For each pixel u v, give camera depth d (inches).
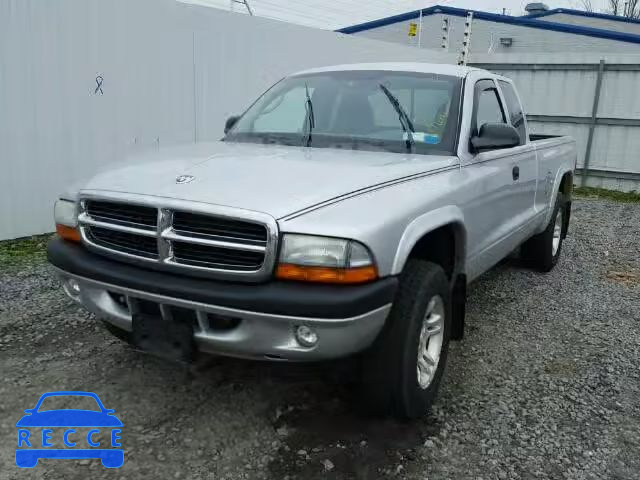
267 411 127.6
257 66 350.3
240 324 104.3
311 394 135.3
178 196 107.1
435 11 756.6
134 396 131.4
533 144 206.8
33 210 264.4
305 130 157.2
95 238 118.2
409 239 109.9
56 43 259.4
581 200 466.9
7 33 243.3
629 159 510.9
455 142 147.2
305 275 100.0
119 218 114.2
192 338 108.7
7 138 250.4
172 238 105.7
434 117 153.1
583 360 160.7
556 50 713.6
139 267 111.5
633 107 502.0
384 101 158.7
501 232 172.2
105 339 159.2
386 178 117.8
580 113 523.8
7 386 132.7
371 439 118.7
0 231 255.0
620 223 372.5
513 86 206.5
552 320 191.8
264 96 181.8
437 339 130.1
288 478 105.7
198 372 143.2
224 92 334.3
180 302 105.0
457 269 139.5
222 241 103.0
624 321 193.0
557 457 115.7
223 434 118.4
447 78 164.2
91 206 118.4
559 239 256.5
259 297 99.3
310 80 176.1
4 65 244.4
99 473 105.2
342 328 99.7
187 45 312.0
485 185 150.5
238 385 138.1
